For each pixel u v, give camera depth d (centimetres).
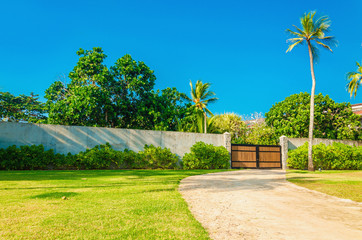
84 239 318
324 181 1052
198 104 3219
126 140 1716
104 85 2391
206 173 1430
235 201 614
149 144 1778
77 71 2436
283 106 3038
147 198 591
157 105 2545
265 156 2130
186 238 333
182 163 1845
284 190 807
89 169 1562
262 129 2567
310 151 1891
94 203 521
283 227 404
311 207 558
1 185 754
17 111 3566
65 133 1563
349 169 2197
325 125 2927
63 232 341
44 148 1502
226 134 2027
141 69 2544
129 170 1520
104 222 392
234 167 2019
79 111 2194
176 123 2550
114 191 675
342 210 530
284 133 2906
